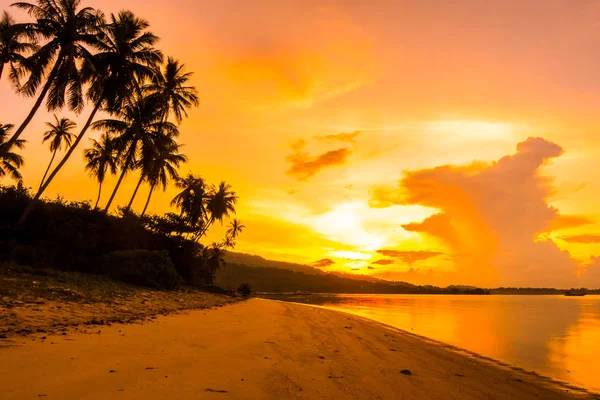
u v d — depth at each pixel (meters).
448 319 31.55
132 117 32.69
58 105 24.84
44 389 4.56
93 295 14.84
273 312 22.08
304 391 5.64
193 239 40.28
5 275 15.06
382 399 5.74
